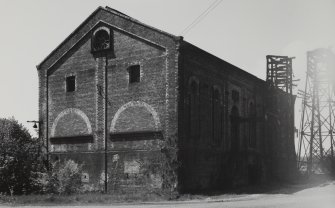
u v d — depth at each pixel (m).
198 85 27.48
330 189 30.11
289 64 40.75
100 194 25.11
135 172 25.95
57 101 29.78
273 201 21.14
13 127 29.08
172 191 24.42
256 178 35.75
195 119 27.11
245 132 34.66
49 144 29.73
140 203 20.98
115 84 27.38
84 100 28.53
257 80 37.47
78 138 28.48
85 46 28.94
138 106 26.34
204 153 27.98
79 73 28.97
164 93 25.48
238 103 33.66
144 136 25.94
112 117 27.25
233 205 19.20
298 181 39.09
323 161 44.72
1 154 27.12
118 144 26.83
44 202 21.62
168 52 25.58
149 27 26.33
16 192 27.08
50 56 30.36
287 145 41.88
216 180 29.36
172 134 24.94
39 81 30.66
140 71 26.52
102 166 27.23
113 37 27.83
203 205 19.50
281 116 40.81
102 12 28.34
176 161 24.70
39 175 26.52
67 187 25.80
